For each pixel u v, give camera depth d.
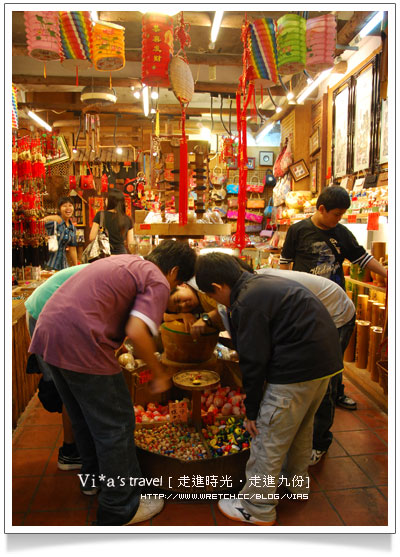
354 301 3.84
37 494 2.16
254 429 1.83
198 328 2.30
